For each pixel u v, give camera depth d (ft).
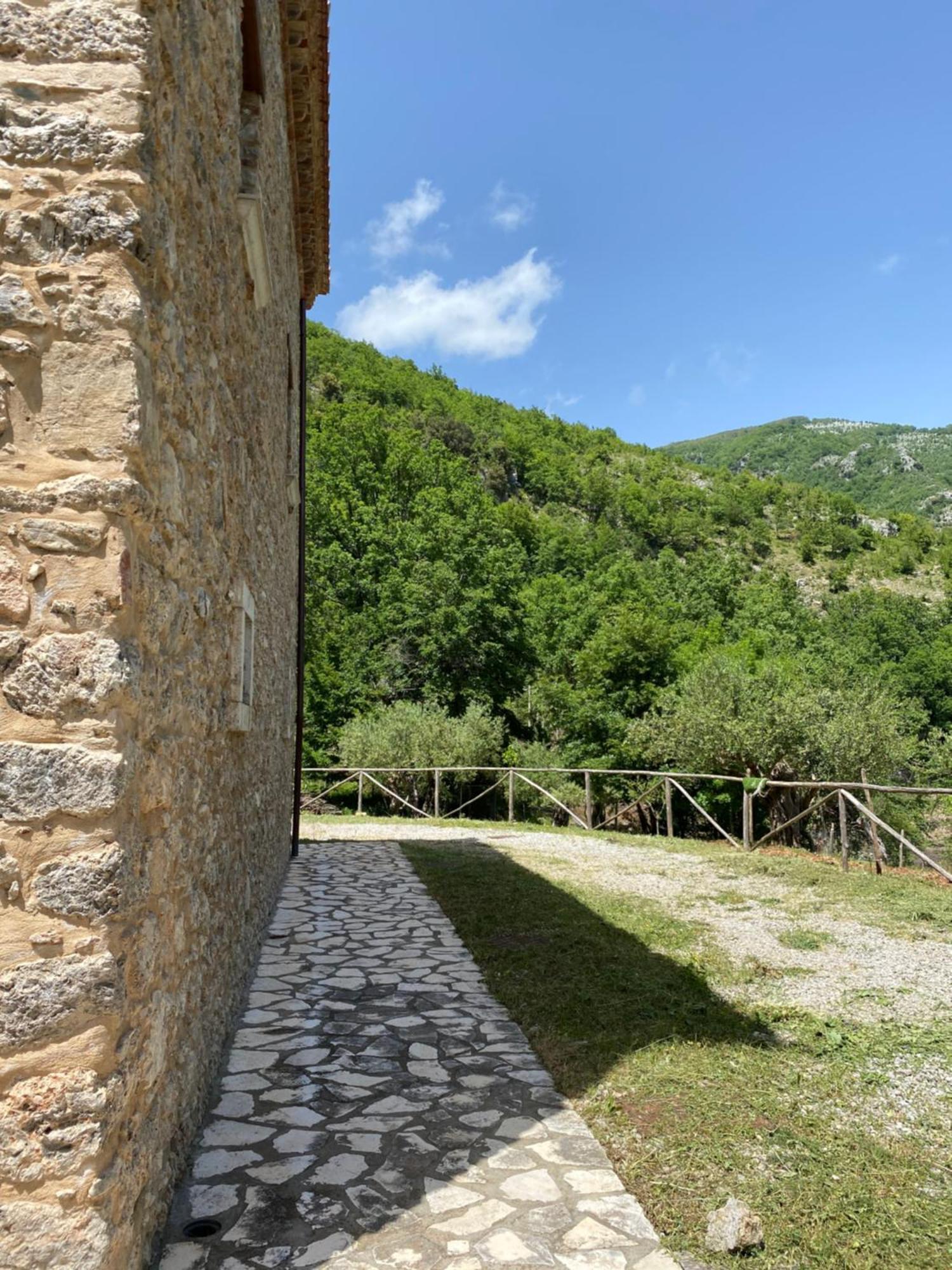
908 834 58.08
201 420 8.57
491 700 90.33
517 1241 6.84
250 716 13.09
